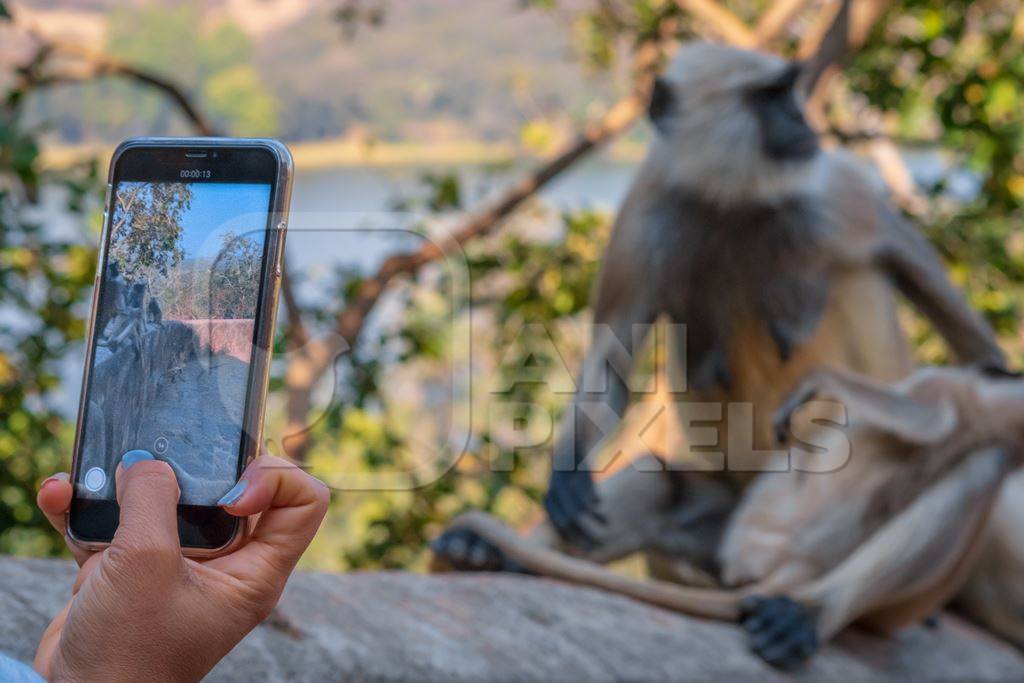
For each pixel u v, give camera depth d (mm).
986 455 4113
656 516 4680
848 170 4898
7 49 6254
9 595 2348
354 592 3080
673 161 4898
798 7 6898
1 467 5297
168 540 1221
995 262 6438
